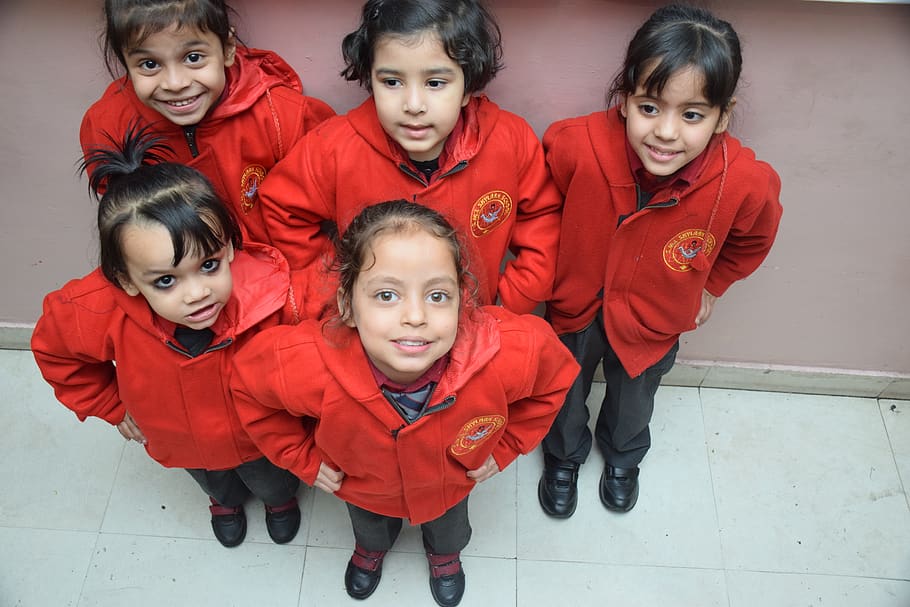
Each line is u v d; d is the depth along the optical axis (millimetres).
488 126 1268
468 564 1664
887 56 1273
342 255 1069
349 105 1478
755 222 1306
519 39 1312
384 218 1019
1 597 1604
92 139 1355
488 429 1201
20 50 1374
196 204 1095
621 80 1188
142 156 1166
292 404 1135
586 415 1656
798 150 1428
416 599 1623
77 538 1686
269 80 1323
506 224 1367
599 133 1251
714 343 1855
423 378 1103
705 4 1241
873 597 1631
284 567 1660
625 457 1710
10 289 1859
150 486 1761
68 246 1759
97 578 1636
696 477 1796
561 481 1709
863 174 1456
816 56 1286
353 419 1127
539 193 1362
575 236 1366
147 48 1153
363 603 1617
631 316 1425
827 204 1518
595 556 1680
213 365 1242
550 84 1384
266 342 1145
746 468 1812
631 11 1262
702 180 1223
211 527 1706
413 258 981
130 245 1072
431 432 1135
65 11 1311
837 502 1760
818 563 1674
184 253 1074
